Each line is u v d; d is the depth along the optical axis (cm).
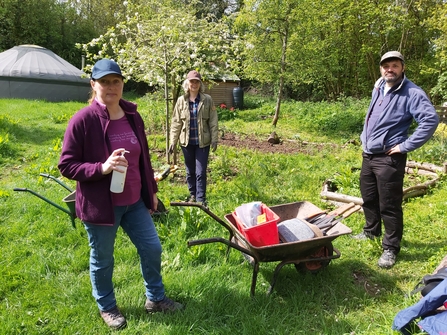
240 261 412
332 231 397
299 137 1204
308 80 1641
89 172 263
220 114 1723
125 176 278
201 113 553
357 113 1466
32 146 942
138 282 368
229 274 389
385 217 423
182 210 499
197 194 574
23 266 388
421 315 277
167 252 423
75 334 301
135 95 2853
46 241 444
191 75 543
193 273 378
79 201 283
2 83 2017
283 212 431
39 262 394
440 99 1886
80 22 3347
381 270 414
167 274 377
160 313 323
